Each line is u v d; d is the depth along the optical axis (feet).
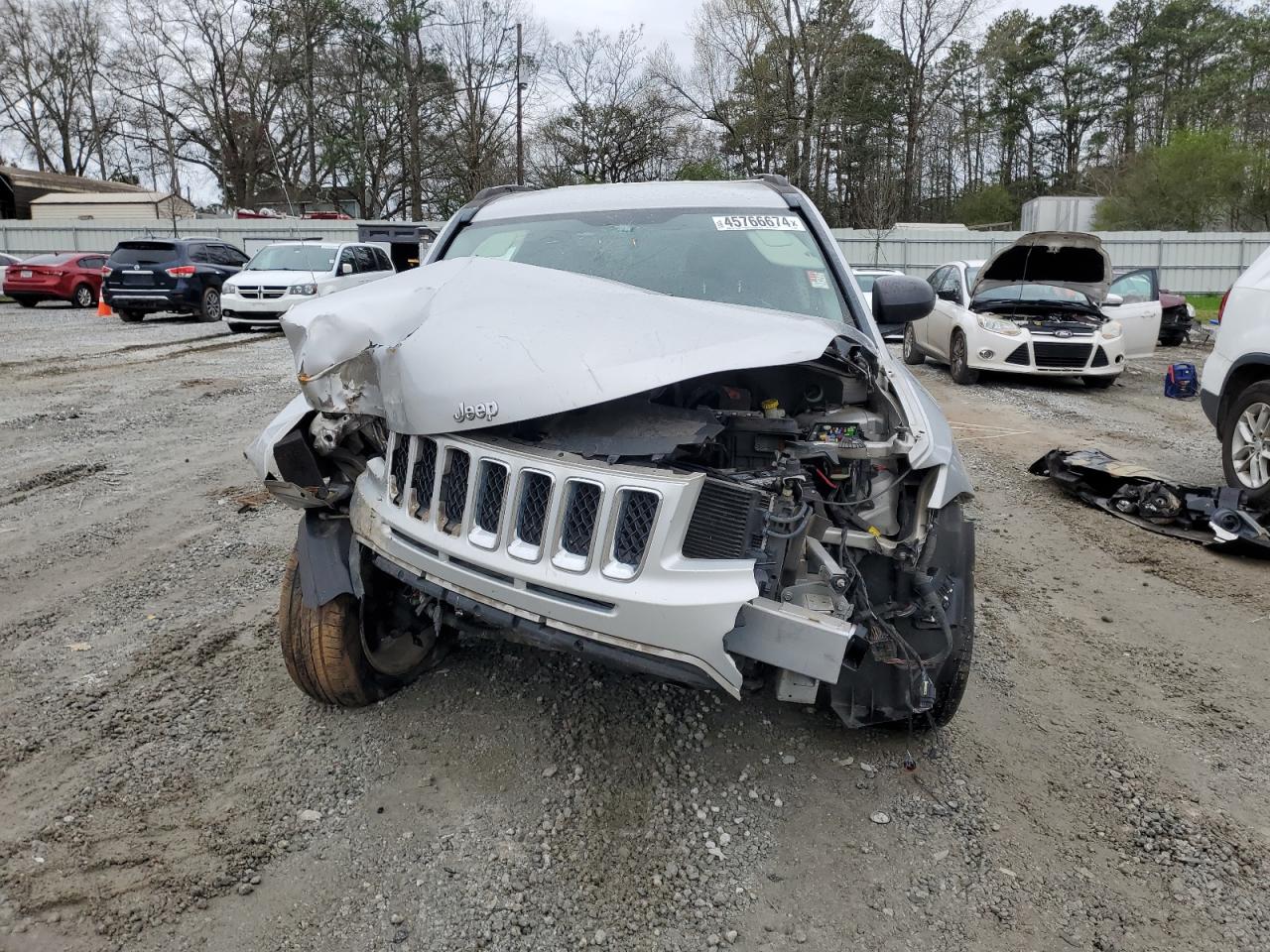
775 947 7.56
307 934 7.63
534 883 8.24
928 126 166.91
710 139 146.41
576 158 142.20
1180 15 184.44
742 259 12.00
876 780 9.89
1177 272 94.12
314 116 145.28
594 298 9.18
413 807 9.30
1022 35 185.16
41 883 8.13
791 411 9.96
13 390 33.73
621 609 7.70
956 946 7.62
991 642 13.71
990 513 20.57
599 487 7.78
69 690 11.55
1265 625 14.53
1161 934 7.81
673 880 8.33
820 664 7.96
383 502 9.31
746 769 10.03
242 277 56.90
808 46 136.36
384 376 8.95
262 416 29.48
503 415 8.14
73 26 180.86
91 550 16.66
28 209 142.82
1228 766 10.49
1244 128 143.95
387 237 78.23
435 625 10.42
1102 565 17.21
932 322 44.65
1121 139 188.75
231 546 16.89
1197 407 35.55
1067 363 38.65
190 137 161.58
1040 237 38.50
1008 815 9.40
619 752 10.29
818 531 8.95
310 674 10.53
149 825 8.96
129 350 47.16
